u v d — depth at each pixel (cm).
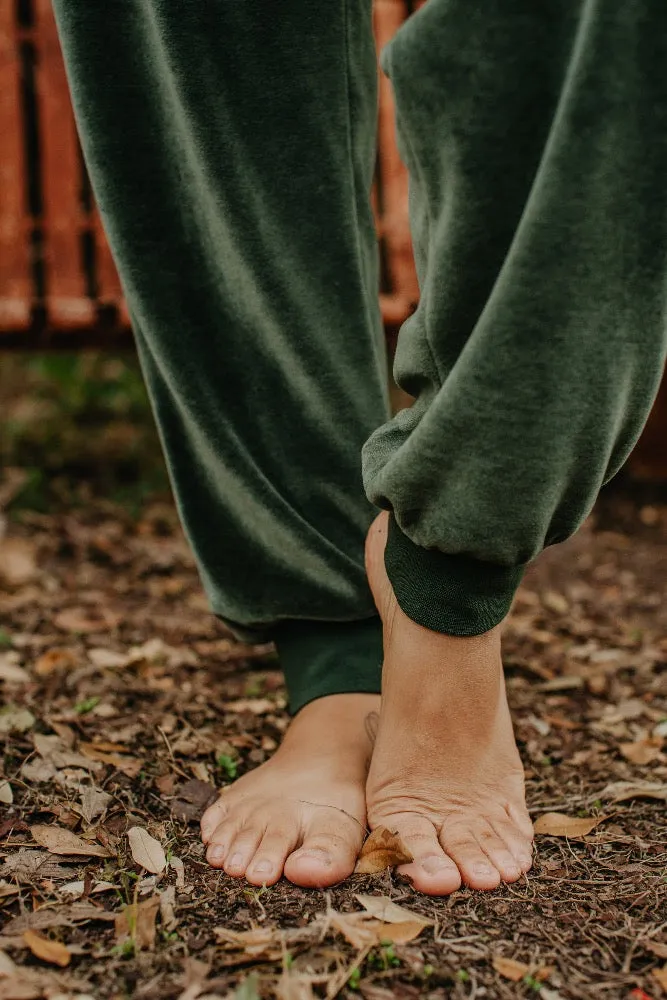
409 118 86
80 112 111
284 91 111
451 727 102
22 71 254
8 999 81
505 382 80
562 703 165
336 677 120
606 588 238
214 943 89
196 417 116
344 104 113
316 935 90
